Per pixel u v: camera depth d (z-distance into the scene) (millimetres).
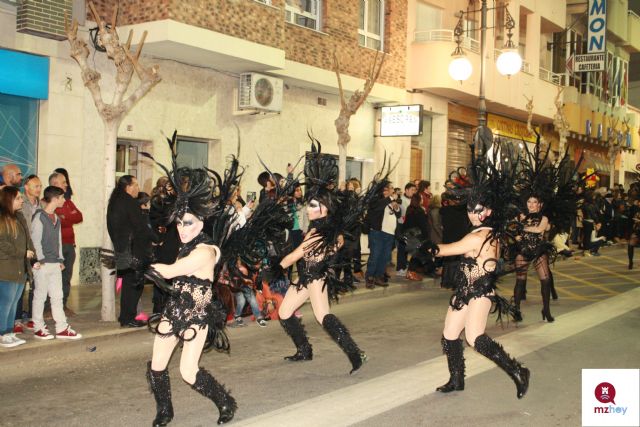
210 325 5352
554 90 27141
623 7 34844
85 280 12836
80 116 12586
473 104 22984
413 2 20125
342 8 17500
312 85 16953
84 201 12758
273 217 6289
